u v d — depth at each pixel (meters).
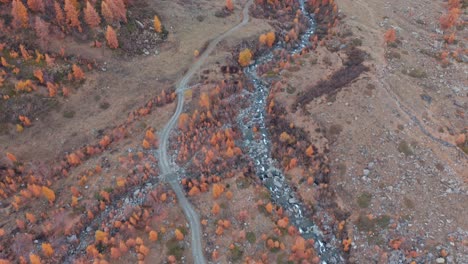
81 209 63.75
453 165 65.75
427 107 74.62
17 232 60.91
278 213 64.38
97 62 84.19
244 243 60.38
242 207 64.94
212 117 77.50
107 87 82.31
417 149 68.12
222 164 70.00
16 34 80.25
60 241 60.47
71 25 84.75
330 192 65.94
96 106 79.44
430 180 64.31
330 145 70.88
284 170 70.88
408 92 77.19
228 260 58.44
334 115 74.50
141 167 68.94
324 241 62.22
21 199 64.62
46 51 81.25
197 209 64.31
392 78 79.88
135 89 82.88
